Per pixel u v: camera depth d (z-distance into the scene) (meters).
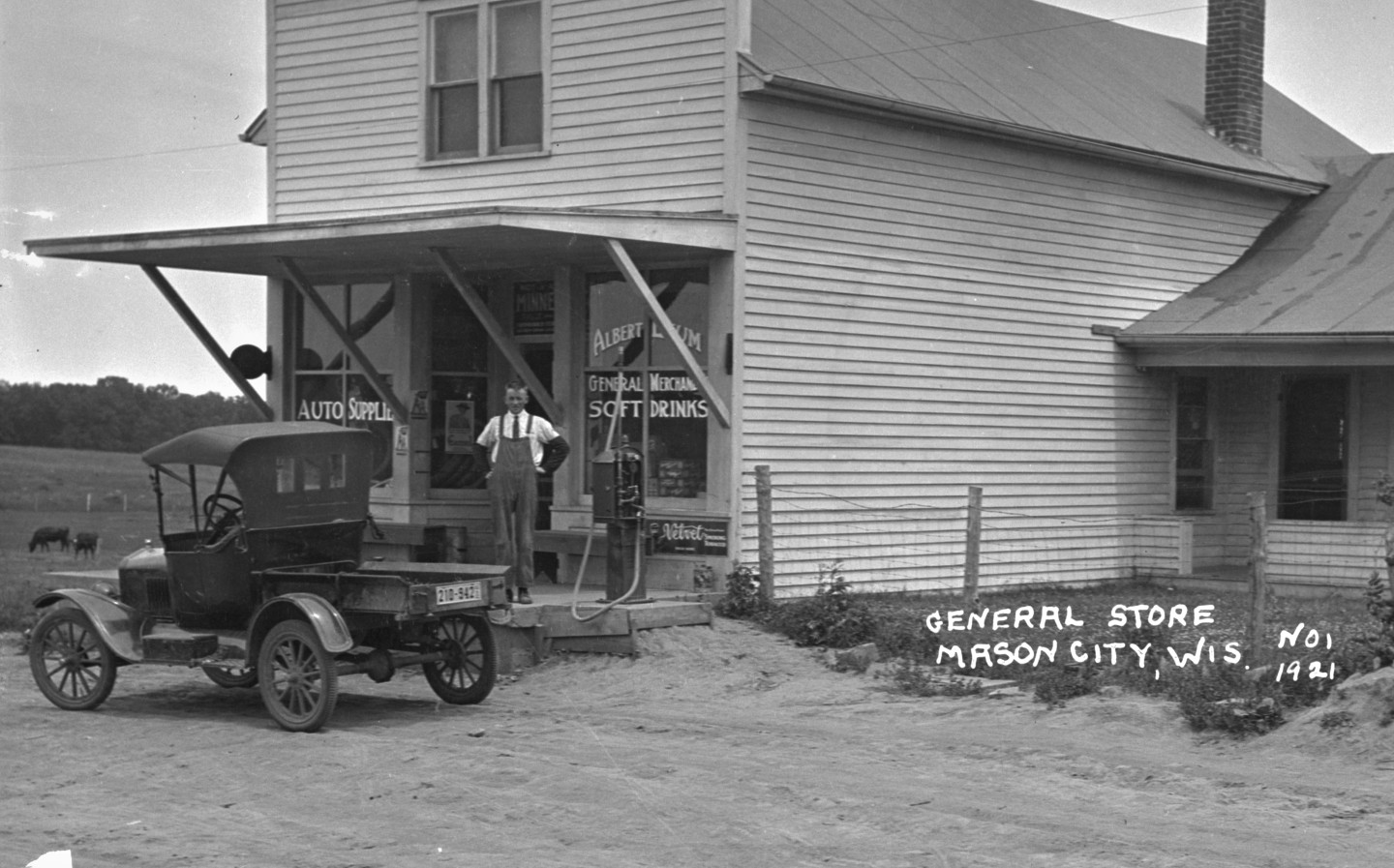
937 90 18.75
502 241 15.91
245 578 12.67
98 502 39.66
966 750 10.77
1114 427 21.20
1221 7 23.78
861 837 8.61
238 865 8.34
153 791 10.25
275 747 11.50
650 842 8.61
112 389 53.91
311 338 20.30
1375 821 8.73
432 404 19.22
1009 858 8.12
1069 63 23.20
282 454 12.75
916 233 18.42
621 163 17.25
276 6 19.84
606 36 17.34
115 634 13.23
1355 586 19.88
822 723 12.06
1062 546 20.42
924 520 18.52
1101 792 9.56
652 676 14.22
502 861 8.28
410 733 11.98
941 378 18.78
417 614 12.19
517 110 18.11
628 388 17.41
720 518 16.45
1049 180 20.16
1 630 18.78
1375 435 20.86
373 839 8.85
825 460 17.41
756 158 16.59
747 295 16.52
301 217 19.66
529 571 15.47
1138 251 21.52
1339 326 19.64
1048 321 20.20
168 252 17.73
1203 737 10.93
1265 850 8.19
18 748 11.68
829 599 15.24
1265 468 21.94
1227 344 20.42
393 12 18.92
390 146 18.97
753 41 17.20
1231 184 22.91
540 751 11.07
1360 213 23.39
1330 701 10.77
